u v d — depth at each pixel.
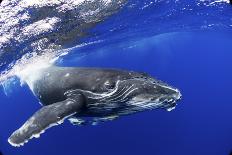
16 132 6.78
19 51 14.79
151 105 7.41
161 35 24.52
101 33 16.97
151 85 7.50
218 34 27.50
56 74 9.14
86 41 17.89
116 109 7.98
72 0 12.05
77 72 8.70
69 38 15.92
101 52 26.44
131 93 7.55
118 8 13.80
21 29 13.17
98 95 8.00
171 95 7.22
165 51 38.34
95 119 8.46
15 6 11.84
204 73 50.31
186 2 14.77
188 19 18.30
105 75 8.23
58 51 17.20
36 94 10.19
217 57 46.38
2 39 13.62
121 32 18.12
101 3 12.90
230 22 19.75
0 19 12.34
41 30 13.61
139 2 13.85
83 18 13.73
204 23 20.20
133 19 15.92
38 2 11.81
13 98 32.38
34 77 11.00
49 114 7.04
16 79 19.28
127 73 8.17
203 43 35.12
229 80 52.75
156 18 16.78
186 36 28.75
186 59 46.12
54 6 12.12
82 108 7.85
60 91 8.72
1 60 15.77
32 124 6.82
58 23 13.48
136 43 26.19
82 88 8.27
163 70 46.31
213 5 15.42
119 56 33.22
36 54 15.47
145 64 42.53
